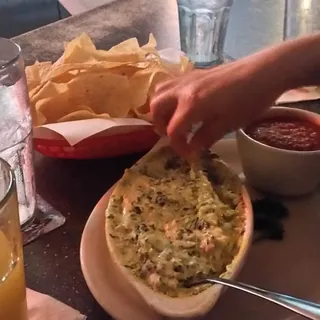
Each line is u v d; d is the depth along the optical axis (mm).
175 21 1282
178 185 689
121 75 835
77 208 746
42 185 785
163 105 714
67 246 686
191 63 915
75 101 814
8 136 698
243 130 746
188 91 680
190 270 576
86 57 878
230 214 650
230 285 553
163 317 543
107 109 816
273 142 736
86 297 615
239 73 671
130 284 566
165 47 1168
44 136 771
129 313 557
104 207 682
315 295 610
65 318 566
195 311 526
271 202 720
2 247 492
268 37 1259
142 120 783
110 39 1205
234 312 585
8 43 714
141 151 819
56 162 829
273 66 663
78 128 756
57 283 633
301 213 718
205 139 696
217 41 1142
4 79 682
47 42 1196
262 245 667
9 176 499
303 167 701
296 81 670
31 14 2350
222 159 807
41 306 574
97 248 632
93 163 825
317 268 642
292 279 630
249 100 667
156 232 622
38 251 677
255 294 541
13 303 494
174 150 734
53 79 838
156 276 562
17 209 507
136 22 1276
